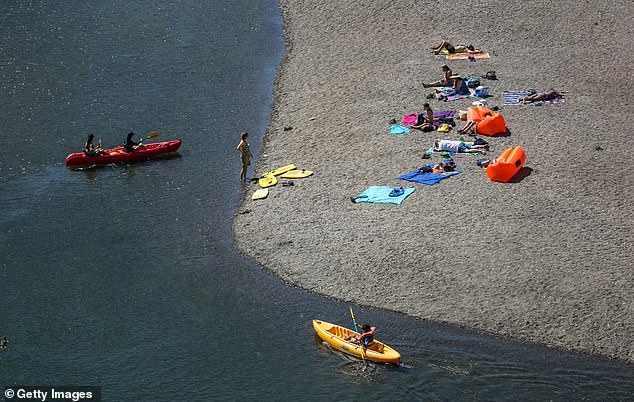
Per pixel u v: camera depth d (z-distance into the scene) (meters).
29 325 45.75
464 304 46.16
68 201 58.84
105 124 70.69
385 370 41.72
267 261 51.34
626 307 45.06
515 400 39.56
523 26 85.19
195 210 57.78
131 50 86.88
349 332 43.66
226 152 66.19
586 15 87.31
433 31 85.50
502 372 41.56
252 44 89.44
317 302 47.47
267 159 64.06
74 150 66.06
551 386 40.62
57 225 55.84
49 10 97.19
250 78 80.75
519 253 49.22
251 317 46.47
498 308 45.66
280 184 59.56
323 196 57.03
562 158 59.16
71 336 44.88
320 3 99.06
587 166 58.09
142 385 41.12
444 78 72.31
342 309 46.72
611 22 85.50
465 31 84.62
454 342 43.75
